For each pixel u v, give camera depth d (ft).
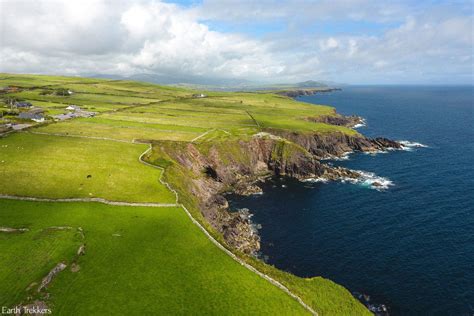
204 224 214.07
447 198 317.63
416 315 172.86
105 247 173.27
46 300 134.72
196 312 139.54
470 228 258.16
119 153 321.11
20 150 305.12
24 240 168.04
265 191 354.74
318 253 230.27
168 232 195.72
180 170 312.71
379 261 218.79
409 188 348.59
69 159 291.38
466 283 194.70
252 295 153.48
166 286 151.94
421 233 253.24
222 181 363.97
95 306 135.85
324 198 330.13
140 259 168.14
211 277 162.20
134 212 213.25
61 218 194.49
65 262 156.46
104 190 236.63
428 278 200.34
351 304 168.96
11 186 226.58
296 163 409.28
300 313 147.43
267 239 250.57
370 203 313.12
